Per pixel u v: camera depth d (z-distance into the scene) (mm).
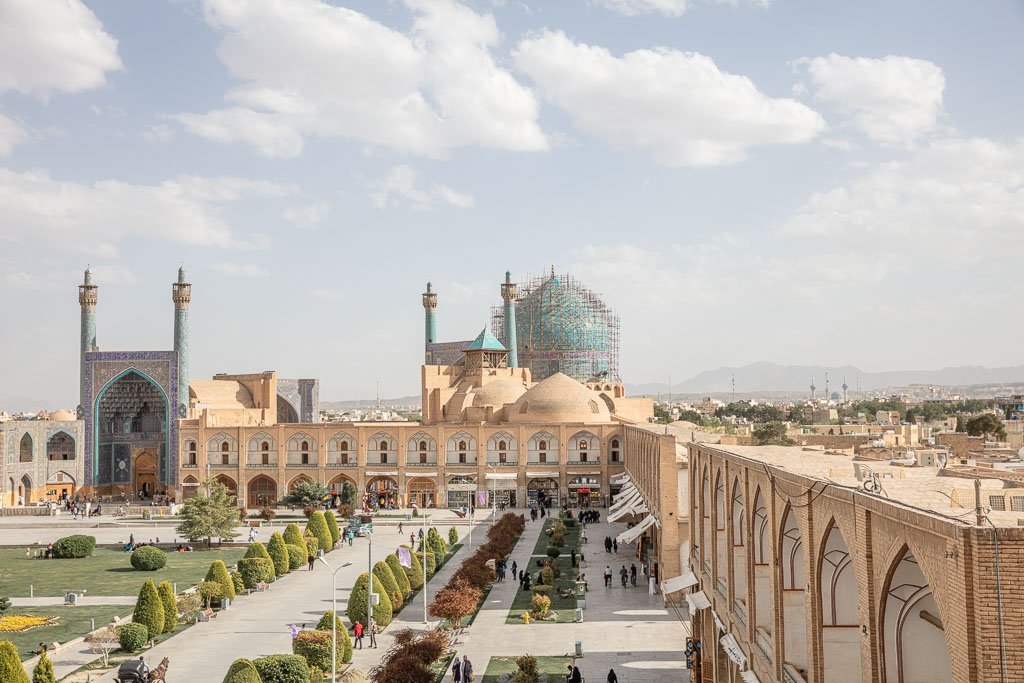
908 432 96750
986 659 10875
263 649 39906
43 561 65625
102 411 115062
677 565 47688
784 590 21766
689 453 39062
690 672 34750
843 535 16203
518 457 100750
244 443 103375
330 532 71750
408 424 107312
